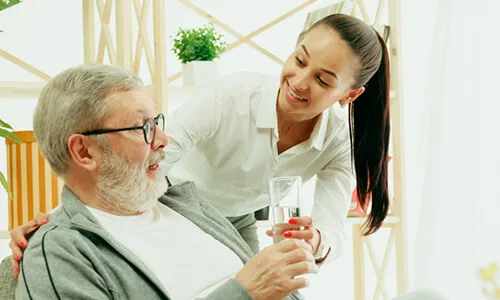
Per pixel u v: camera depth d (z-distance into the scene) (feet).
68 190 4.56
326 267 10.84
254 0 10.11
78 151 4.40
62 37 9.50
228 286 4.01
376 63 5.45
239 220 6.75
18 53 9.31
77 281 4.05
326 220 6.09
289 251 4.14
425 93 10.22
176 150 5.47
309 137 5.96
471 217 10.07
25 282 4.07
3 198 9.40
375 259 9.76
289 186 4.46
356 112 6.00
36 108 4.45
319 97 5.23
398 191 9.29
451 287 10.06
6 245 9.43
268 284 4.06
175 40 8.30
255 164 5.94
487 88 10.05
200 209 5.29
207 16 9.84
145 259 4.49
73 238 4.23
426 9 10.69
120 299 4.21
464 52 10.06
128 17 7.75
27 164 7.09
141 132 4.47
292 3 10.28
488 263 10.00
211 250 4.82
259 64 10.15
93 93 4.34
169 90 7.86
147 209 4.69
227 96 5.71
